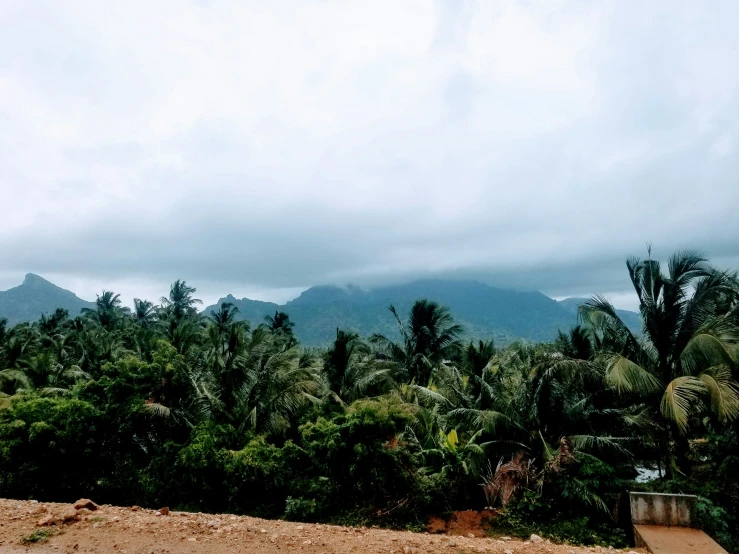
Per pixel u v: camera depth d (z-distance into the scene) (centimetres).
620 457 1328
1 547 554
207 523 672
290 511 1095
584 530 1066
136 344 3080
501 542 708
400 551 604
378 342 2980
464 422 1480
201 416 1410
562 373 1352
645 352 1360
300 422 1498
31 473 1059
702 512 1014
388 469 1141
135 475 1180
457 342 2902
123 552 548
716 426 1377
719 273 1253
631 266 1386
